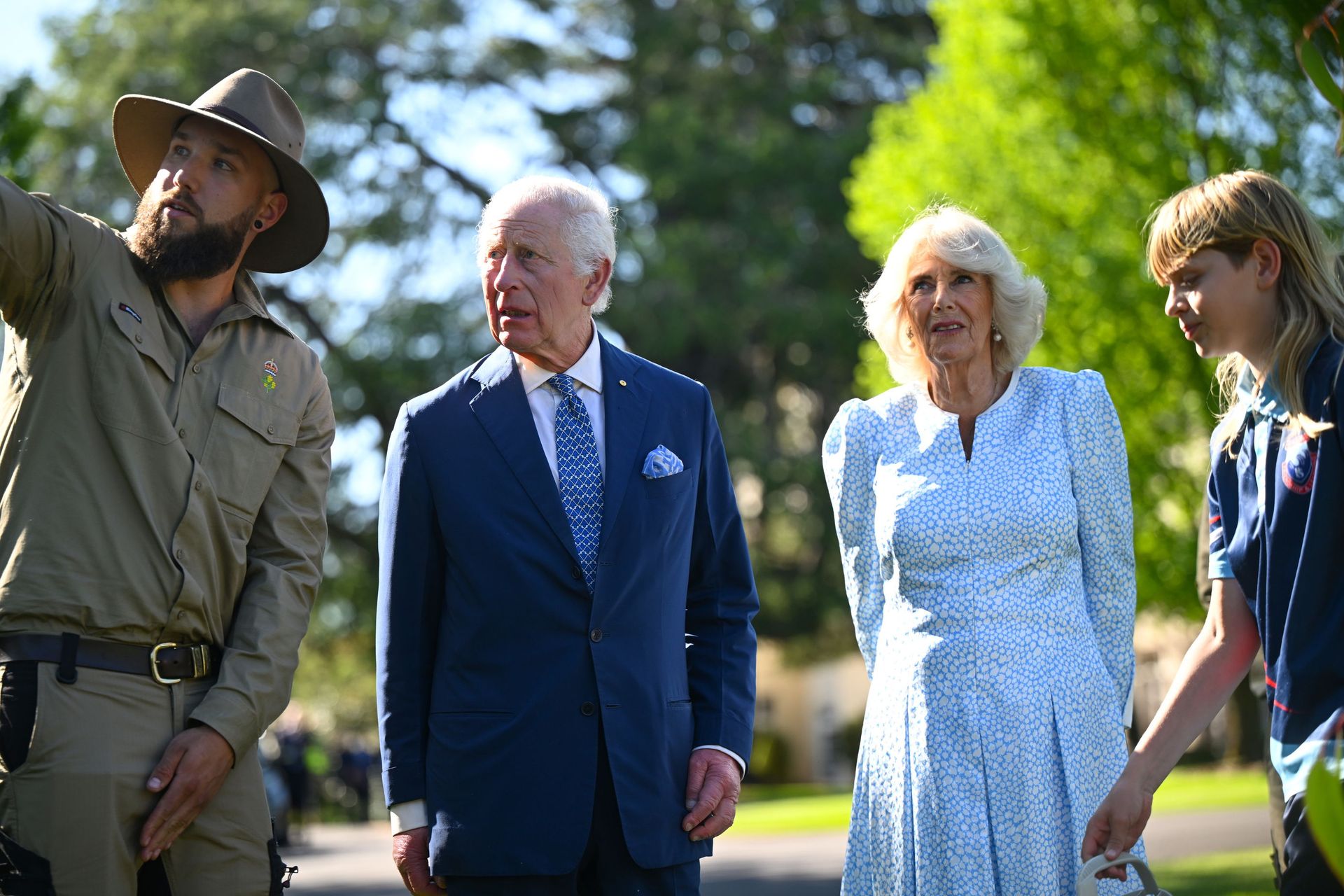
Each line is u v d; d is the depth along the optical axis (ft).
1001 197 64.80
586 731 17.49
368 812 162.20
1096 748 18.06
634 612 17.93
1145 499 63.10
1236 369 16.99
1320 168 54.13
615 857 17.52
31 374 16.58
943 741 17.95
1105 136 61.72
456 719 17.74
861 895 18.86
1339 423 14.61
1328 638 14.69
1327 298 15.14
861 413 19.65
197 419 17.24
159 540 16.47
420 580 18.29
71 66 118.01
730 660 19.21
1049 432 18.75
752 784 199.00
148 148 18.75
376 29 122.93
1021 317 18.84
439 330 116.78
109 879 15.85
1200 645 16.90
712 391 133.49
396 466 18.52
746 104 131.03
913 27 136.05
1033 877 17.44
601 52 133.39
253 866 17.17
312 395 18.61
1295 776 14.82
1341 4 9.20
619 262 123.44
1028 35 62.28
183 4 120.16
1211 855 45.16
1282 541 15.10
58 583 15.96
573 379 18.58
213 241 17.52
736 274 124.77
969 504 18.35
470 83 126.41
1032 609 18.10
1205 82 58.34
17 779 15.67
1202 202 15.69
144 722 16.31
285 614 17.57
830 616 131.54
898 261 19.11
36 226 16.35
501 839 17.22
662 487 18.43
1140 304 61.36
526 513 17.90
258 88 18.21
